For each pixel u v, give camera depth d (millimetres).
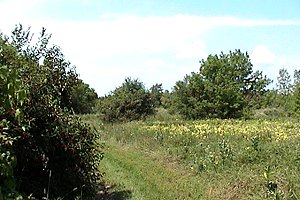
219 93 41469
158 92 52812
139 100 39625
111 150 22656
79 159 12336
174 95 43250
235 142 19969
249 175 13852
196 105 41812
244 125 30938
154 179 15836
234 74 44625
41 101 11445
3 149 6680
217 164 15867
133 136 25562
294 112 44344
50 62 12633
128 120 38875
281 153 15812
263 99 48875
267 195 12148
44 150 11445
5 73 6434
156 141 22750
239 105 41719
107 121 38719
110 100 39219
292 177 12766
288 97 53562
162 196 13633
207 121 35125
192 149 19016
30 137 10930
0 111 7164
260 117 44062
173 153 19078
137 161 19219
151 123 34000
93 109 42906
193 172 16094
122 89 39969
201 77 42562
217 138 22125
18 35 12359
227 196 12906
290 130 26594
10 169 6520
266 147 16938
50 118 11609
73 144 12070
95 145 13414
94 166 13516
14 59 11211
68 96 13430
